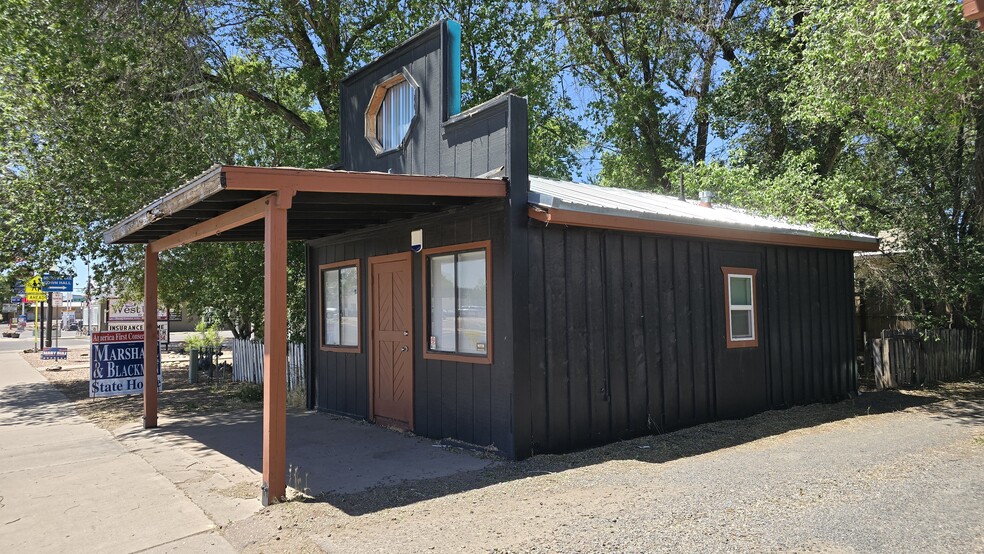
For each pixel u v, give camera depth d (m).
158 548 4.66
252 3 15.08
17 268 13.68
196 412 10.88
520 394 6.84
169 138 13.39
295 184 5.60
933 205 12.34
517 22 17.91
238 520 5.18
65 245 13.61
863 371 13.84
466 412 7.55
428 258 8.24
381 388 9.23
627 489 5.59
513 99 7.04
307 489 5.84
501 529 4.64
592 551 4.15
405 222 8.60
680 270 8.69
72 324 52.19
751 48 16.16
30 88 12.62
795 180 11.66
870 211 12.77
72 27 12.20
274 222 5.62
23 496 5.99
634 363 8.02
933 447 7.00
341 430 8.82
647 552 4.11
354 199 6.55
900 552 4.03
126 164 13.05
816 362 10.72
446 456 7.13
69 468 7.03
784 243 9.92
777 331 10.05
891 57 9.20
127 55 12.70
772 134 16.28
